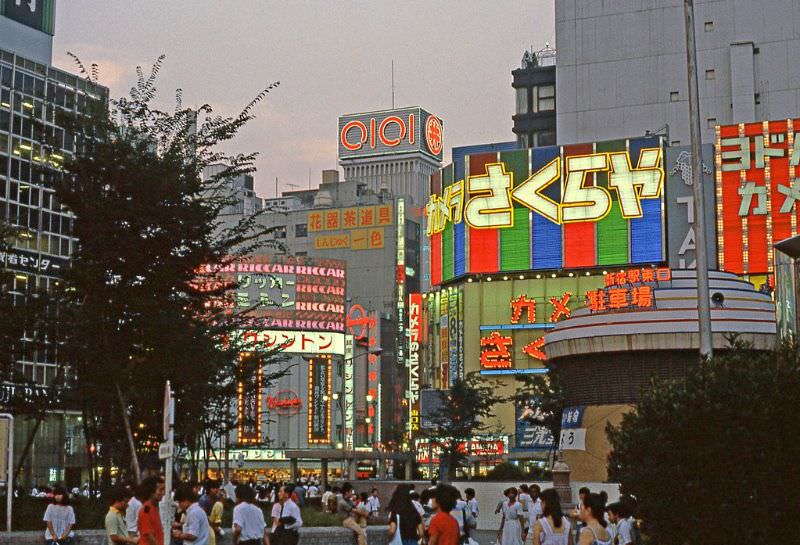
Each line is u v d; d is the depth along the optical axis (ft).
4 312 130.41
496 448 399.44
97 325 125.90
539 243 416.05
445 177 445.78
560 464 159.53
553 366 196.03
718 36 418.31
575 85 436.35
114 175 125.08
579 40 438.40
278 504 90.48
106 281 128.26
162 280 127.34
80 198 125.29
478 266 424.87
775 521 60.70
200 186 132.98
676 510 61.87
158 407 131.95
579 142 433.07
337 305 602.44
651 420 64.18
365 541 102.27
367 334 634.43
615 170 407.85
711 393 62.28
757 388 61.67
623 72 431.43
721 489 60.90
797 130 379.76
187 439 157.07
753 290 179.63
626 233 403.95
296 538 84.33
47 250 322.14
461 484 206.49
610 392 175.63
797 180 376.48
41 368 303.07
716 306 171.32
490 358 422.00
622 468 66.13
